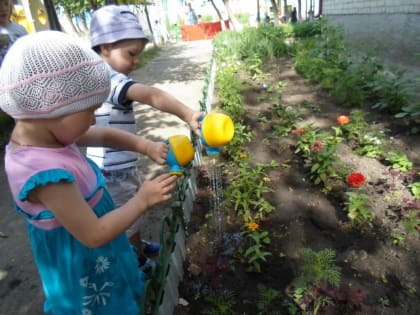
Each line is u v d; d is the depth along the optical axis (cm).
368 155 330
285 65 731
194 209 279
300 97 527
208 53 1231
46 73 88
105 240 104
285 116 427
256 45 816
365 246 235
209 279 217
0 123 526
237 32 985
